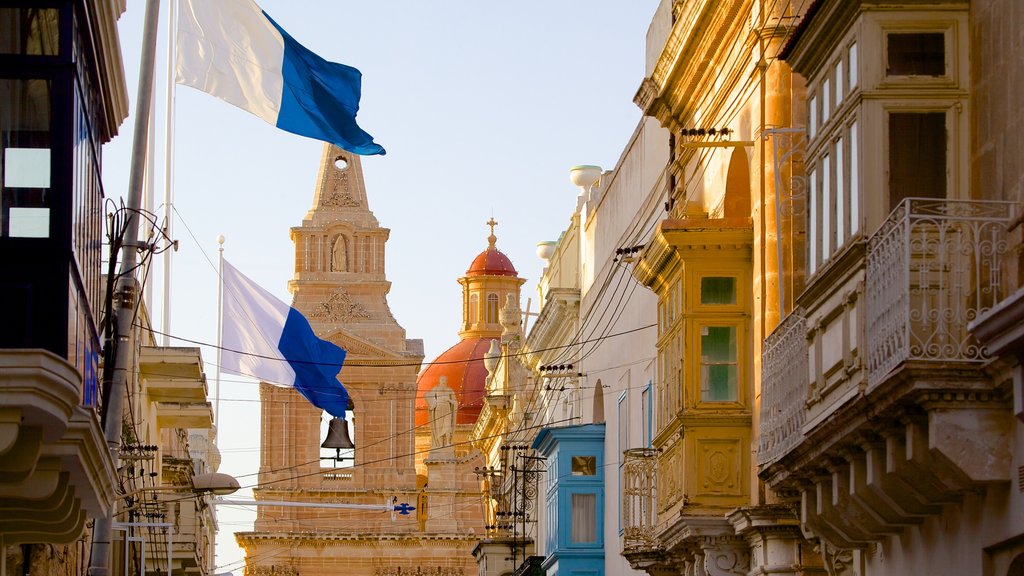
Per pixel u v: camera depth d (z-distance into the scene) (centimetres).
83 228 2025
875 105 1856
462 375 10550
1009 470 1650
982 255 1689
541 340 5359
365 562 8869
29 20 1931
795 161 2595
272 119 2875
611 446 4141
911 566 1948
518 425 6347
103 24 2162
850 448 1880
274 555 8862
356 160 9488
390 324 9194
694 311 2769
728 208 2811
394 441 9125
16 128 1909
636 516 3319
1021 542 1661
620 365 4028
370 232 9344
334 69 2894
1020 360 1545
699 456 2741
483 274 11156
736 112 2806
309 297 9231
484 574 6075
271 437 9094
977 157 1819
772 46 2628
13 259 1878
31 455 1758
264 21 2864
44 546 2578
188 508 4703
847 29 1916
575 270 4922
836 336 1922
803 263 2577
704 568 2752
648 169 3741
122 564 3984
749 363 2753
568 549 4209
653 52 3644
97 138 2223
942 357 1645
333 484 9050
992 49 1786
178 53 2834
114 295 2453
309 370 4091
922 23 1856
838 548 2233
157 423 4738
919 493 1783
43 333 1867
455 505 8988
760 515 2567
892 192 1842
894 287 1711
